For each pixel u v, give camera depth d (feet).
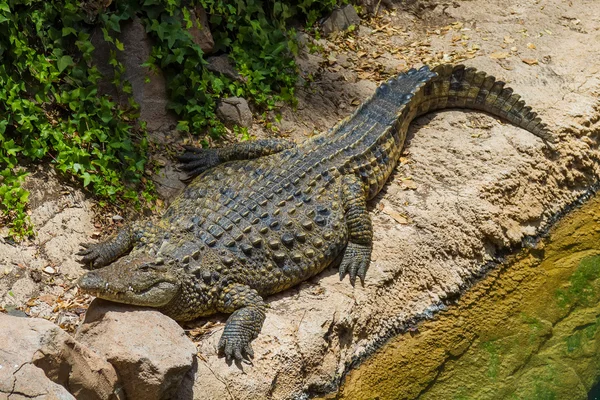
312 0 48.52
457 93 43.98
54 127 35.09
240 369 27.99
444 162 40.24
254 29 44.04
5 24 34.24
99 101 36.42
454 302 35.53
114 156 35.81
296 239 32.42
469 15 53.47
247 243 31.37
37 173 33.60
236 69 42.88
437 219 36.83
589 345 34.63
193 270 29.89
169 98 39.70
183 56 39.70
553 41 50.72
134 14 39.14
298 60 46.39
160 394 25.77
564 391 32.14
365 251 34.06
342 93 45.50
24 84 34.78
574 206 42.34
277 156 36.40
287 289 32.58
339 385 30.42
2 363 22.12
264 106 42.78
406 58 49.14
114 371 25.44
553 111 44.42
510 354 33.81
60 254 31.60
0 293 29.35
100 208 34.24
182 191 35.81
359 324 31.96
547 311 36.27
